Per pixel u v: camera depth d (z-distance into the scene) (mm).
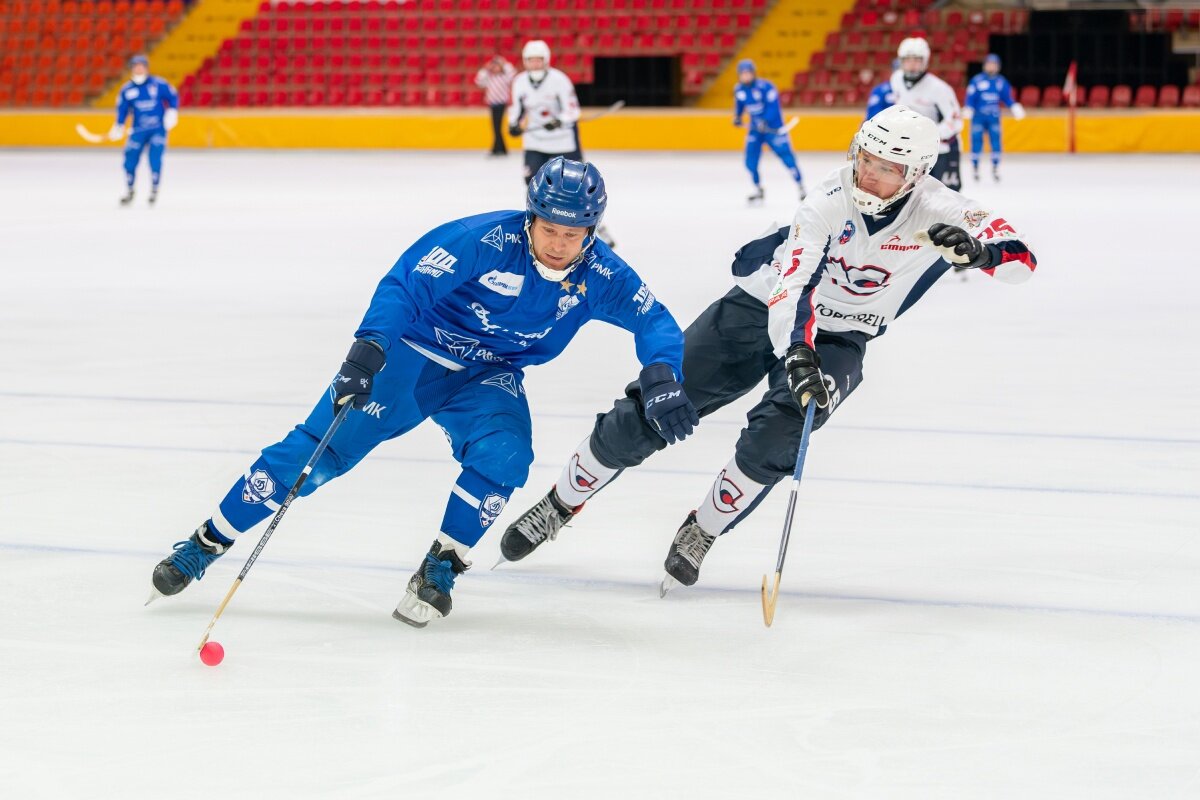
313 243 32500
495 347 9328
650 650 8641
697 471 13031
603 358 18766
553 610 9406
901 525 11406
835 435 14555
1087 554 10609
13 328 20781
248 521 9148
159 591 9180
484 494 8930
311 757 7023
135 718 7484
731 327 10227
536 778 6801
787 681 8125
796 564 10445
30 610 9188
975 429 14805
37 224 36531
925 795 6621
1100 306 23578
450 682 8062
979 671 8273
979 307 23719
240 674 8141
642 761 7000
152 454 13414
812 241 9305
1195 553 10609
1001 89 48312
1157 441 14227
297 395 16188
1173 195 43375
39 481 12414
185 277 26781
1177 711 7660
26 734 7273
